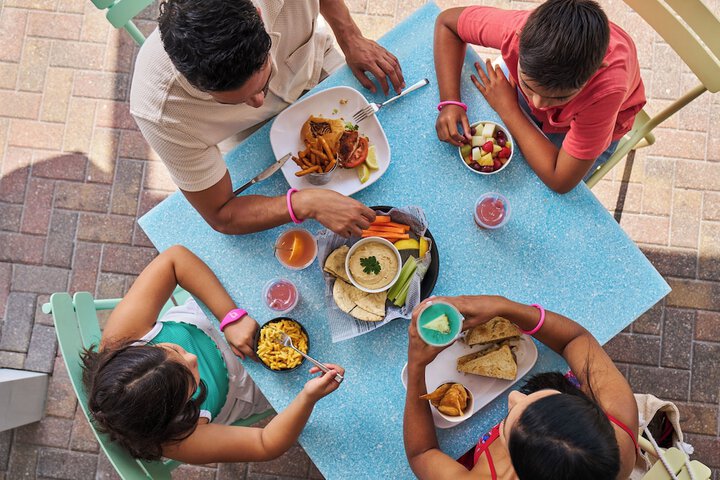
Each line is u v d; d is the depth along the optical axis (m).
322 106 1.83
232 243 1.83
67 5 2.96
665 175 2.74
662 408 1.91
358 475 1.70
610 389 1.59
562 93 1.54
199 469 2.68
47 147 2.92
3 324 2.83
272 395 1.75
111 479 2.74
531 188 1.79
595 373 1.60
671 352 2.67
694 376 2.65
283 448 1.70
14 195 2.91
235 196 1.80
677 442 1.92
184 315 1.97
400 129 1.84
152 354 1.54
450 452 1.70
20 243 2.88
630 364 2.67
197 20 1.20
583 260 1.75
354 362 1.75
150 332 1.81
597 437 1.23
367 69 1.83
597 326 1.73
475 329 1.69
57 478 2.73
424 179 1.82
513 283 1.76
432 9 1.90
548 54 1.45
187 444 1.67
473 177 1.80
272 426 1.69
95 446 2.75
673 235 2.72
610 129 1.67
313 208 1.68
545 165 1.75
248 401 2.01
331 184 1.82
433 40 1.88
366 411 1.72
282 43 1.73
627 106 1.86
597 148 1.69
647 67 2.79
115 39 2.95
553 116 1.82
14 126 2.93
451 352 1.73
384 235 1.72
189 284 1.79
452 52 1.83
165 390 1.50
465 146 1.79
